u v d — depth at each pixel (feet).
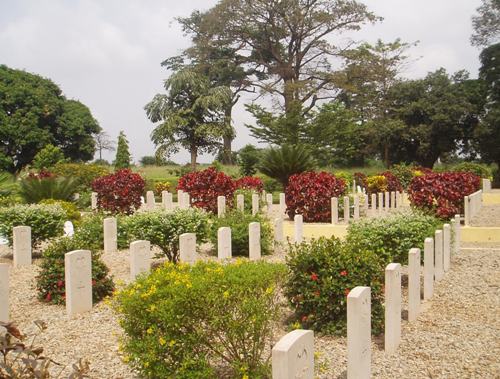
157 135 152.15
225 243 38.29
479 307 26.81
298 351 12.27
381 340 21.97
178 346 16.34
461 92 145.79
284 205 80.07
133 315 16.90
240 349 16.97
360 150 157.17
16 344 11.76
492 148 133.59
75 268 26.22
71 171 94.27
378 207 81.92
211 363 18.22
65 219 45.39
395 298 20.67
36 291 30.60
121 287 30.09
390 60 156.15
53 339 22.56
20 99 141.18
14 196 67.51
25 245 38.32
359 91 150.82
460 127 146.41
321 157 129.18
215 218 43.68
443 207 52.90
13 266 38.04
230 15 149.89
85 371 12.69
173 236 36.35
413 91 151.53
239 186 75.87
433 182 53.88
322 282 22.34
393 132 148.66
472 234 49.90
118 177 66.28
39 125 145.18
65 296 27.73
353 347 16.65
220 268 18.74
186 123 149.18
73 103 155.84
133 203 66.18
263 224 42.37
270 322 19.54
